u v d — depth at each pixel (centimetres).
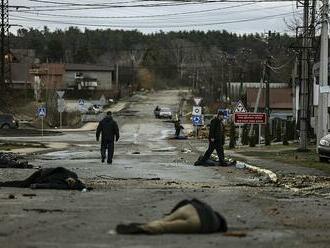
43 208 2517
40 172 3381
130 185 3647
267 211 2577
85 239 1836
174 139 11844
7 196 2920
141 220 2211
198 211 1969
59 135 12850
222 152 5344
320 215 2498
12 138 11519
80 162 5631
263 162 5534
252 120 8900
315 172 4591
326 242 1902
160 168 5006
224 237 1903
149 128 15088
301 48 7038
